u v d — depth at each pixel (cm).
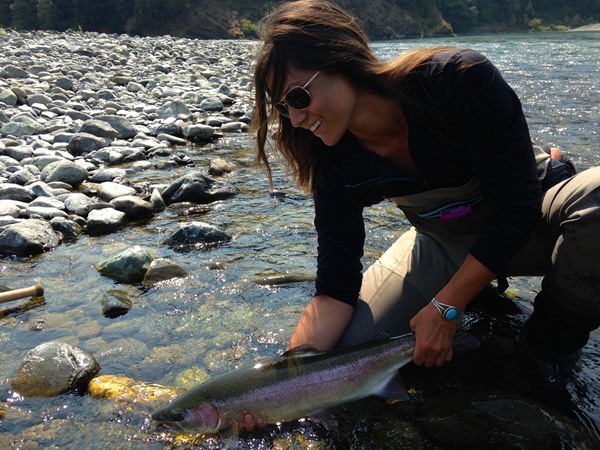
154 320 155
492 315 152
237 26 3506
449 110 108
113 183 265
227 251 199
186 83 659
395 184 124
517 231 110
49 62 717
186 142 382
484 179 112
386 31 3900
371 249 197
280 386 116
